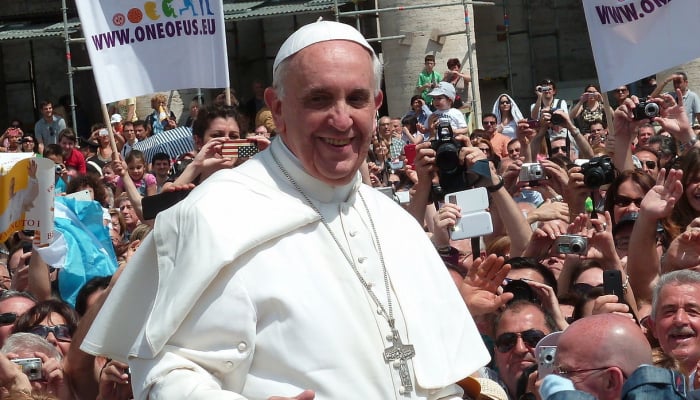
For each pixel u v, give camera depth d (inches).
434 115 1395.2
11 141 1749.5
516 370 529.3
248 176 342.6
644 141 1018.7
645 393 312.8
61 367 522.6
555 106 1444.4
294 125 335.9
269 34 2294.5
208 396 308.5
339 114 331.3
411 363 334.0
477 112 1695.4
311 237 337.7
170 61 770.2
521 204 804.0
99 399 510.0
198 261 320.5
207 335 321.1
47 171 622.8
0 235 613.9
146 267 341.4
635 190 701.9
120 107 1845.5
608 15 830.5
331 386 321.1
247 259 326.0
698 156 666.8
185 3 765.3
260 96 1941.4
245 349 320.2
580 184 712.4
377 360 329.7
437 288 352.8
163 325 319.0
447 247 592.1
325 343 322.7
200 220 325.7
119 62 769.6
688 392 341.1
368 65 336.5
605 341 362.0
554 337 434.6
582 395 317.4
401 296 342.0
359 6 2049.7
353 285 336.5
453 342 347.9
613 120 858.8
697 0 811.4
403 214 364.5
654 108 777.6
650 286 606.2
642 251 603.8
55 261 684.7
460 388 353.4
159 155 1122.0
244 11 1831.9
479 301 497.7
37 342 527.5
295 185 343.3
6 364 467.2
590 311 559.5
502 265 507.5
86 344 344.2
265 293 322.7
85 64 2290.8
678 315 487.2
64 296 698.2
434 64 1731.1
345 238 342.6
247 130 743.1
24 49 2310.5
